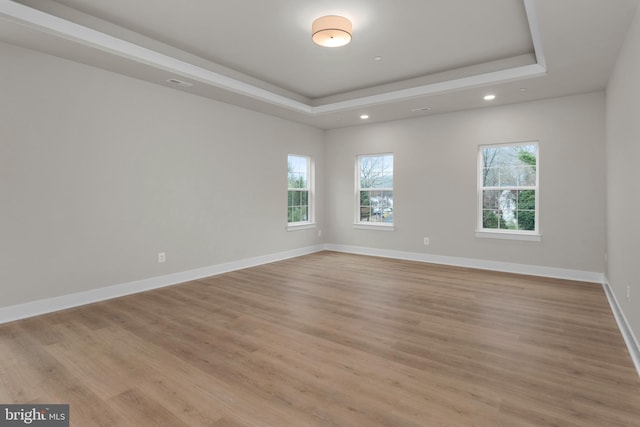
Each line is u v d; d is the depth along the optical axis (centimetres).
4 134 313
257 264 569
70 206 356
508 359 243
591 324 306
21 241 324
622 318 304
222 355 250
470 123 541
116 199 393
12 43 311
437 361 240
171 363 238
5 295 316
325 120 622
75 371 227
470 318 322
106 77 380
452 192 561
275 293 406
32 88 328
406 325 306
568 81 407
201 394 201
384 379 217
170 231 447
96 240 377
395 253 627
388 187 640
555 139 475
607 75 388
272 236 598
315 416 181
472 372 225
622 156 312
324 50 385
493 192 535
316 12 304
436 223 580
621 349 257
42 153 336
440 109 539
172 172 447
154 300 381
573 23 270
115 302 374
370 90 517
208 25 330
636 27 249
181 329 298
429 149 582
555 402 192
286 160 623
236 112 529
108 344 268
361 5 291
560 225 475
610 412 182
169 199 445
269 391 204
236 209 534
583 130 456
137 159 411
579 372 224
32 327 302
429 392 203
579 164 460
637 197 250
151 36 354
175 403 192
